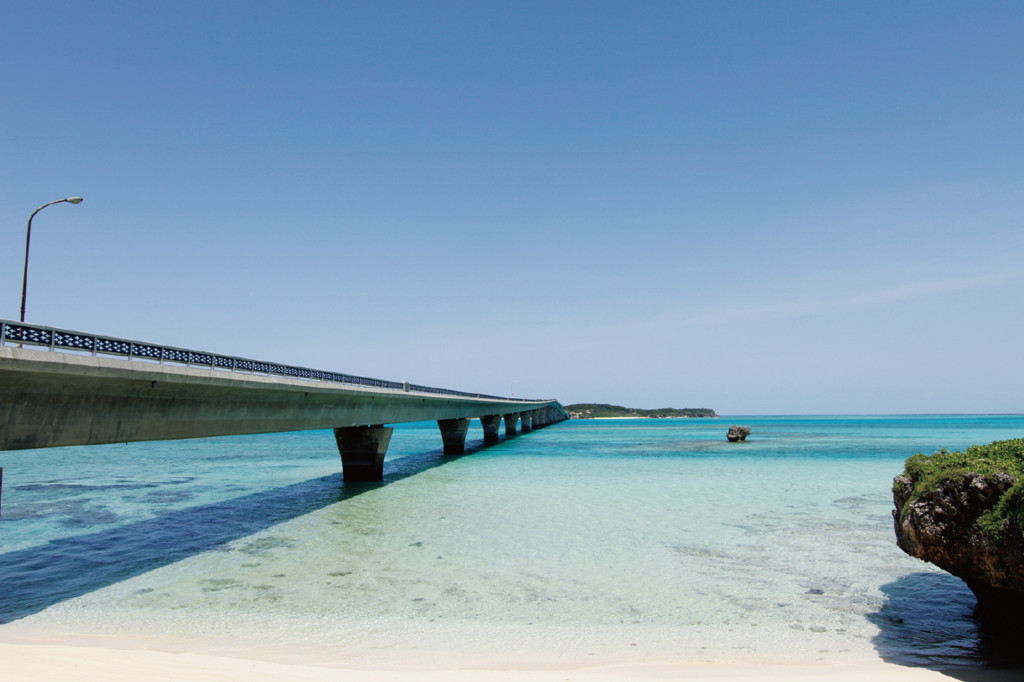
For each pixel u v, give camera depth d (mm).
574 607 12953
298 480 38344
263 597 13695
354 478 38125
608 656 10250
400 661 9992
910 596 13453
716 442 83312
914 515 10539
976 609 12398
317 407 30594
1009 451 10289
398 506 26828
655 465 46531
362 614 12523
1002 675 9000
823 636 11133
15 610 12820
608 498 28500
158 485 35781
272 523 22938
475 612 12641
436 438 107875
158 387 18719
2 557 17625
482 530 21094
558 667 9672
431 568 16125
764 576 15172
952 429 140000
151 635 11328
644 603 13188
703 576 15195
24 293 18812
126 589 14375
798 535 19891
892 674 9078
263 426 25859
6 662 9094
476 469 44500
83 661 9352
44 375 14422
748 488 31906
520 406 103125
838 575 15203
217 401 22281
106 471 45094
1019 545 9008
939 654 10125
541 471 42469
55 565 16688
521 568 16062
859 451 62625
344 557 17406
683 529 20984
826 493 29781
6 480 38750
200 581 15031
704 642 10922
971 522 9812
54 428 15383
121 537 20438
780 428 149875
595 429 148000
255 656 10211
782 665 9672
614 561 16734
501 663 9891
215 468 47469
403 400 43312
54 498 30156
